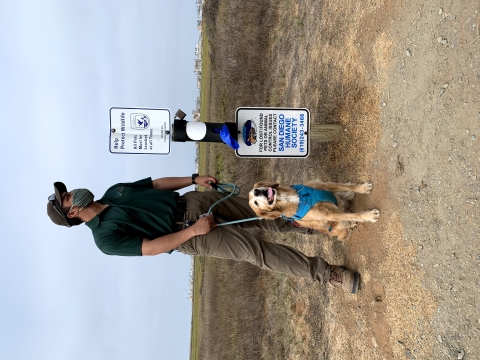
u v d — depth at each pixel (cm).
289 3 750
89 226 380
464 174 270
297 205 391
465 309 262
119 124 376
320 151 546
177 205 407
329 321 506
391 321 348
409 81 338
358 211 421
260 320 803
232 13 1030
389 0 376
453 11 284
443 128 292
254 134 404
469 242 263
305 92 634
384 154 376
